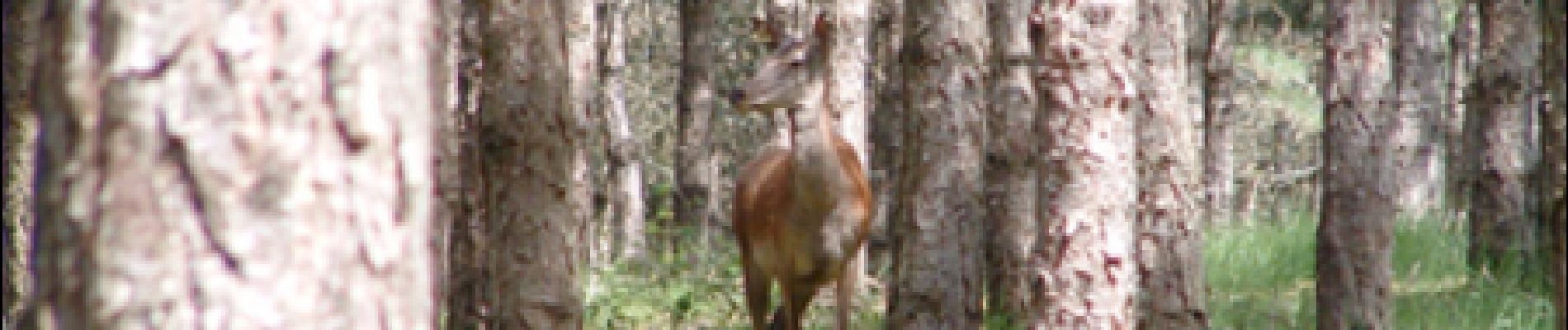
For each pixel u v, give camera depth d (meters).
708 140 23.11
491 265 10.12
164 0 3.05
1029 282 9.00
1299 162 34.53
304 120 3.11
